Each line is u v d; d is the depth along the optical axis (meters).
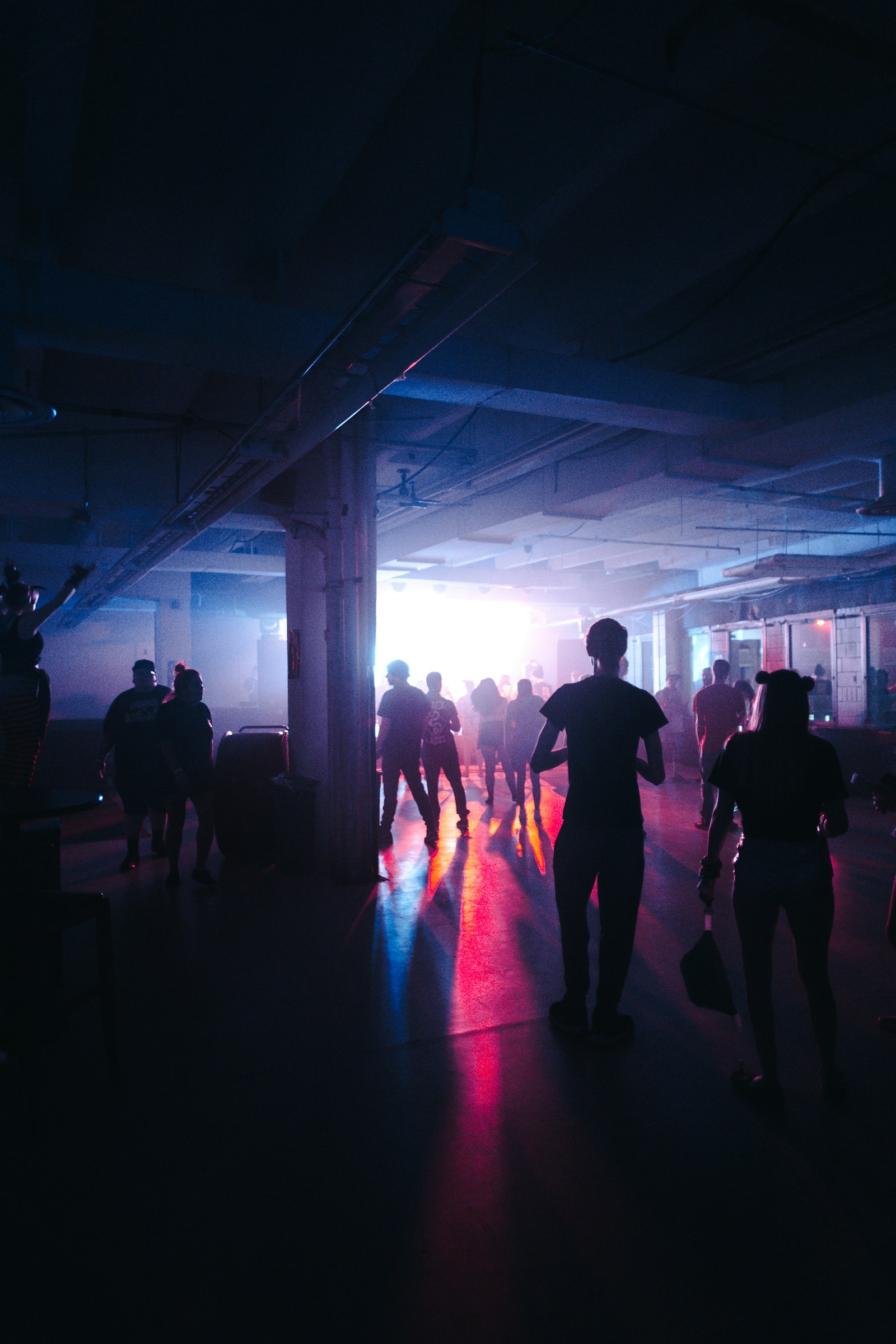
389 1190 2.41
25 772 5.25
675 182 4.25
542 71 3.47
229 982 4.16
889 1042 3.41
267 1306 1.94
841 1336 1.84
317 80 3.30
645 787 12.34
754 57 3.29
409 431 7.61
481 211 2.78
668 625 19.42
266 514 7.93
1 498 9.19
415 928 5.11
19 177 3.80
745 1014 3.73
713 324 6.00
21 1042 2.75
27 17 2.77
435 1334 1.85
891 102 3.62
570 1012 3.50
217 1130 2.75
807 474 9.24
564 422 7.19
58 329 3.88
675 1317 1.90
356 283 5.40
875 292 4.90
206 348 4.16
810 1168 2.51
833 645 15.86
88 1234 2.21
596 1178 2.46
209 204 4.28
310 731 7.20
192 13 2.94
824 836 2.91
